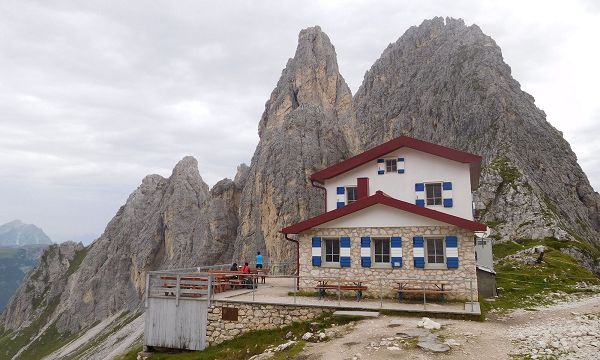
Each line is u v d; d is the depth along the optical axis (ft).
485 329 51.65
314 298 69.72
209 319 67.15
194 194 478.18
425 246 68.90
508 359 39.29
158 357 66.44
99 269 497.46
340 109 406.82
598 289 92.38
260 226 341.00
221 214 385.50
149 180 552.41
